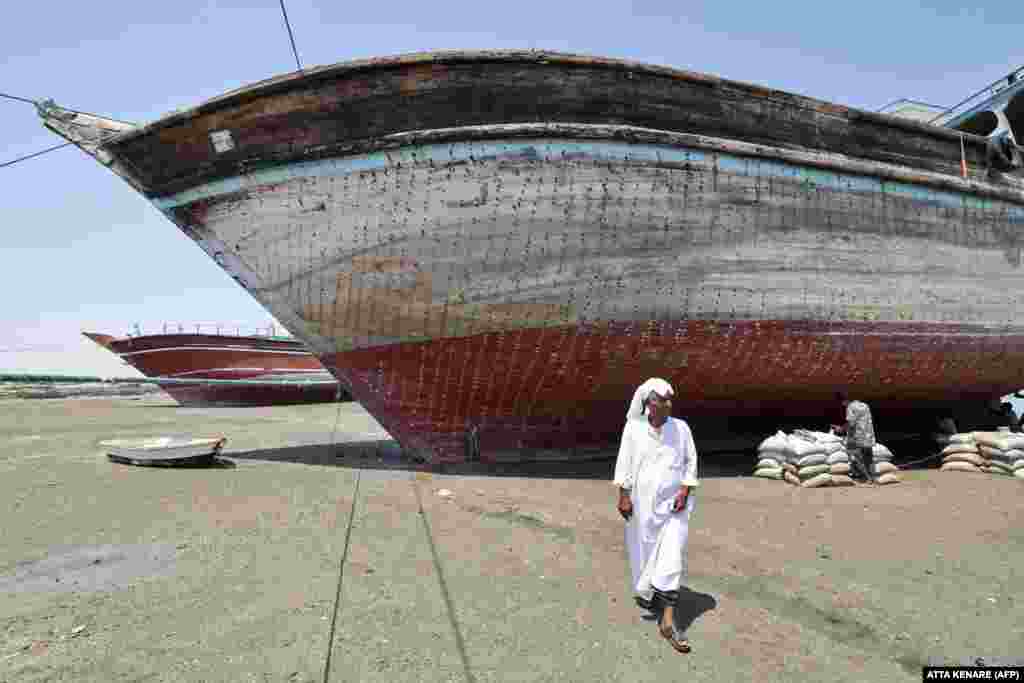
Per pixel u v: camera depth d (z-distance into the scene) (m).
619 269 7.29
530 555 4.57
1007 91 10.79
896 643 3.28
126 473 7.65
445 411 8.15
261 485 6.93
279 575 3.98
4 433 13.12
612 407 8.38
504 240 7.03
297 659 2.86
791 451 7.78
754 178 7.62
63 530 4.98
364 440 11.99
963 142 9.30
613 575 4.21
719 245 7.55
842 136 8.34
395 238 7.00
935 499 6.89
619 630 3.33
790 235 7.89
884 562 4.62
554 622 3.40
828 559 4.67
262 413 21.31
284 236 7.16
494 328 7.39
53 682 2.61
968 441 8.98
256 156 6.87
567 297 7.28
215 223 7.25
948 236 9.00
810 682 2.85
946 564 4.59
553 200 6.97
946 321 9.18
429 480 7.37
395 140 6.71
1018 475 8.27
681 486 3.45
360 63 6.47
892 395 10.05
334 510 5.75
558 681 2.75
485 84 6.74
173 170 7.10
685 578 4.21
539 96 6.87
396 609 3.48
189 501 6.06
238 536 4.86
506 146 6.81
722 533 5.34
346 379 8.27
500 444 8.37
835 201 8.12
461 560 4.39
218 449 8.38
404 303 7.31
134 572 4.01
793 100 7.94
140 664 2.78
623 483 3.58
